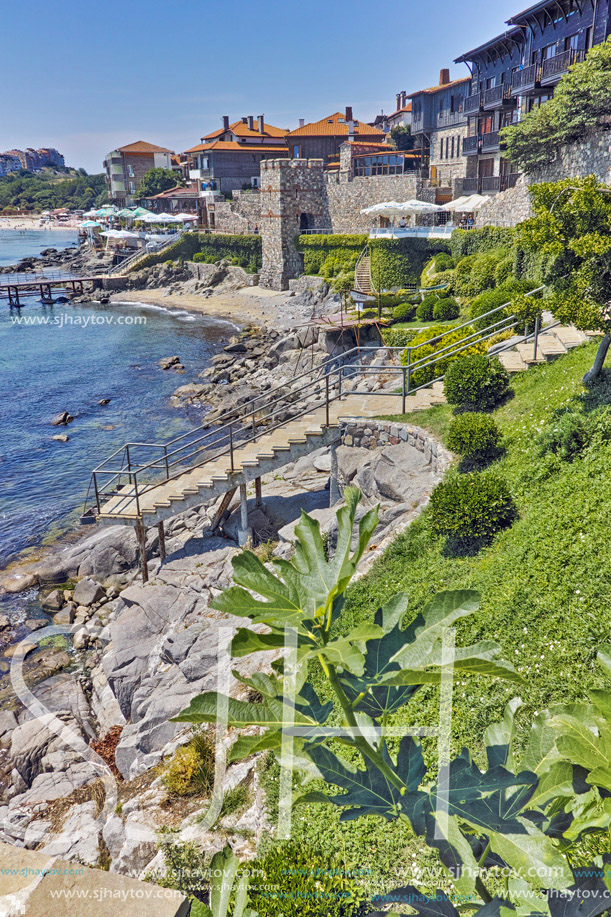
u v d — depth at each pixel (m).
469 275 39.06
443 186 62.66
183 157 128.00
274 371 40.56
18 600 19.31
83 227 108.75
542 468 11.89
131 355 51.91
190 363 48.66
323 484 20.17
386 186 59.28
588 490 10.55
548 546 9.73
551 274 12.85
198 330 59.19
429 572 11.21
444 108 64.06
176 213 104.50
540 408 14.28
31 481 28.69
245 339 52.16
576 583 8.69
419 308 38.62
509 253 37.47
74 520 24.81
